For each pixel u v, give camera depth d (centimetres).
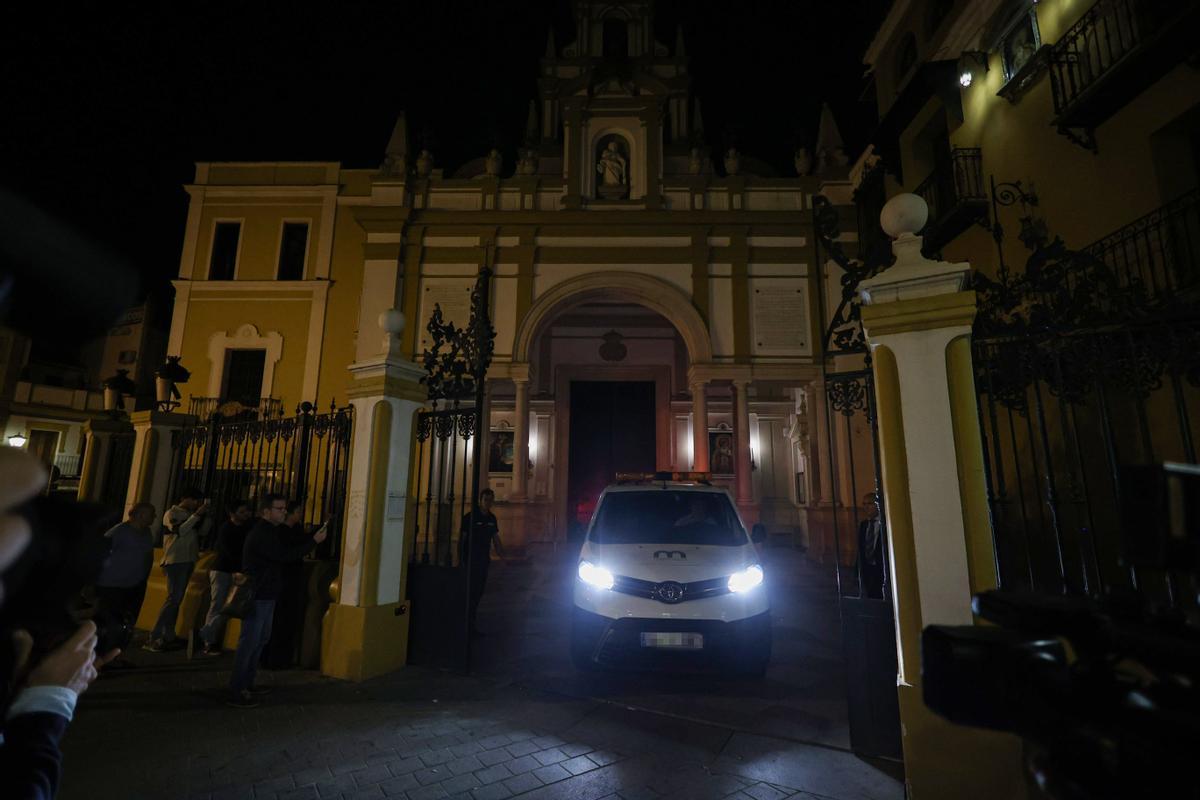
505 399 1823
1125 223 716
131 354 2564
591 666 561
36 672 153
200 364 1581
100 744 409
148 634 744
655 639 519
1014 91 877
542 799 341
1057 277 365
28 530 129
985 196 955
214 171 1684
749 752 400
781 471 1777
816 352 1473
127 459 925
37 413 2373
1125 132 718
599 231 1542
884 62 1315
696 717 460
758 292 1515
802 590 1044
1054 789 115
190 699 502
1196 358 304
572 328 1873
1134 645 120
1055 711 121
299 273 1648
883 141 1237
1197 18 590
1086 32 755
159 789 348
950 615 329
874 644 397
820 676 559
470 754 396
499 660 612
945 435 346
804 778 365
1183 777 97
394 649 581
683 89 1762
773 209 1565
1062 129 770
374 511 579
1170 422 612
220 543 642
